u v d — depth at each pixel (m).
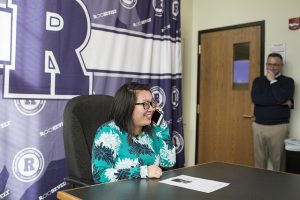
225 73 4.17
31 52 2.50
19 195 2.45
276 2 3.68
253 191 1.32
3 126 2.36
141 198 1.21
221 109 4.21
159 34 3.51
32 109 2.52
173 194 1.26
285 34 3.61
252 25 3.89
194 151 4.48
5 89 2.36
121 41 3.14
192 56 4.48
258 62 3.85
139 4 3.31
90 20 2.89
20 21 2.44
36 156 2.54
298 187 1.39
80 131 1.70
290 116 3.54
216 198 1.22
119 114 1.65
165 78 3.52
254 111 3.62
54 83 2.65
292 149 3.16
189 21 4.44
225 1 4.15
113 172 1.52
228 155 4.13
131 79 3.25
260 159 3.56
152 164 1.72
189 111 4.50
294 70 3.54
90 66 2.90
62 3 2.69
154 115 1.82
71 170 1.67
